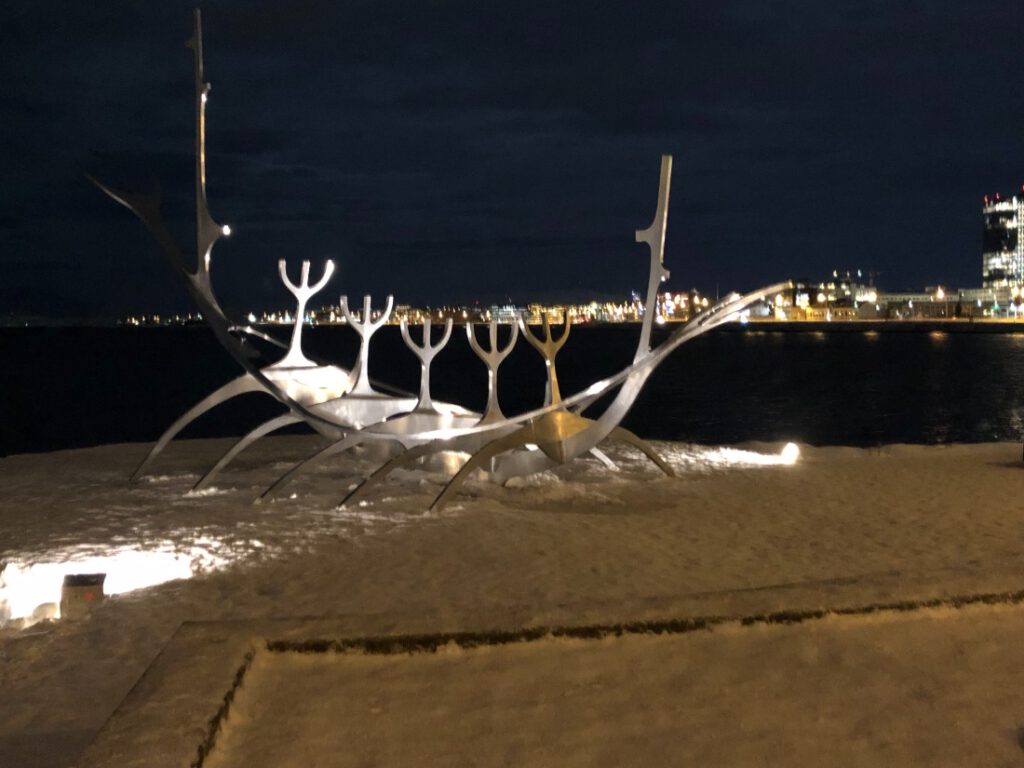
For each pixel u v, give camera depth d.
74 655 5.49
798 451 13.96
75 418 31.17
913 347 100.06
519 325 10.94
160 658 4.18
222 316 10.70
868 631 4.73
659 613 4.77
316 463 13.01
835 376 52.03
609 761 3.52
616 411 10.89
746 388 42.88
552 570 7.24
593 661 4.40
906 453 14.37
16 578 6.70
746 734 3.72
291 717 3.87
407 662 4.40
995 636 4.68
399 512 9.47
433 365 70.06
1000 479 11.69
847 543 8.15
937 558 7.59
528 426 10.38
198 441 15.97
